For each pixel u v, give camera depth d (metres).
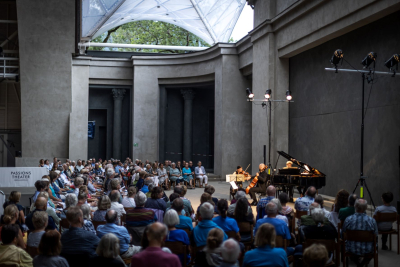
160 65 25.16
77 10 19.47
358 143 12.98
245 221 6.22
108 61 25.75
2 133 23.31
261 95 17.97
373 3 11.28
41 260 4.02
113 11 23.66
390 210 7.34
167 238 5.23
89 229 5.93
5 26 21.62
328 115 14.61
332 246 5.50
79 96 24.55
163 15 28.31
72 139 23.50
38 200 5.96
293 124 17.02
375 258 5.93
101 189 13.20
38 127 21.09
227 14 27.97
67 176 15.17
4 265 4.39
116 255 4.15
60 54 20.31
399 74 9.98
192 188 18.88
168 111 26.91
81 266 4.75
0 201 8.27
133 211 6.05
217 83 22.52
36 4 19.16
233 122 21.84
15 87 23.30
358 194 12.93
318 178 11.85
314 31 14.26
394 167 11.37
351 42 13.32
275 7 17.23
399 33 11.20
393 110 11.42
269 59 17.25
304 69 16.20
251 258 4.11
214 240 4.14
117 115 26.91
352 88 13.30
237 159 21.81
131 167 17.36
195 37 37.91
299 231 6.25
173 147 26.94
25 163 21.16
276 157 17.11
